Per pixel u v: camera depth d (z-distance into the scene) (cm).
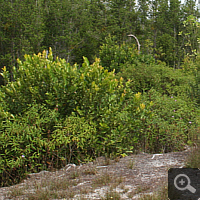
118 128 622
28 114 564
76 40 3844
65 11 3838
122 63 1449
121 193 376
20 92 629
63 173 503
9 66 2784
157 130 675
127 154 623
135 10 5306
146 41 4669
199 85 918
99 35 4341
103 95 634
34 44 3053
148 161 532
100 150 607
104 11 4909
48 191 394
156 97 817
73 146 587
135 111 648
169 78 1089
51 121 586
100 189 396
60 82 627
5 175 544
